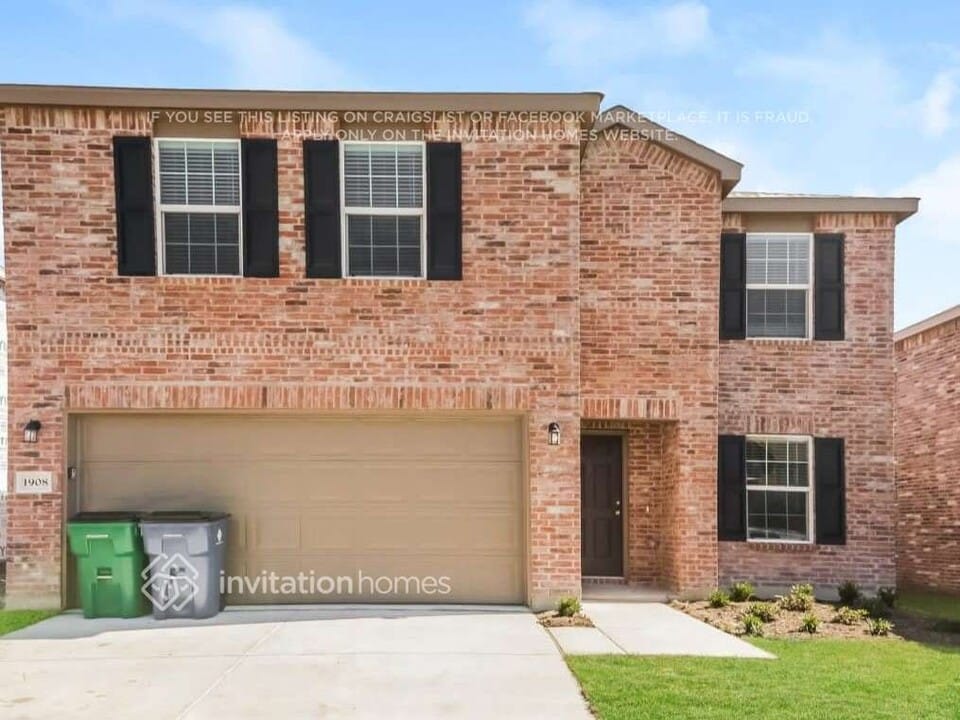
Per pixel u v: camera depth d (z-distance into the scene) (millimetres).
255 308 9867
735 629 9211
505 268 10031
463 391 9938
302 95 9875
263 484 10031
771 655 7902
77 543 9258
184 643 8164
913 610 11227
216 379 9797
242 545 9984
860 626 9555
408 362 9930
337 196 9969
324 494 10078
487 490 10148
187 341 9805
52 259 9750
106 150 9812
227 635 8492
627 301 11156
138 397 9734
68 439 9789
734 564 12039
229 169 10008
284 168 9945
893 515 12125
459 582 10094
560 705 6242
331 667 7281
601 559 12242
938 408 14711
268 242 9898
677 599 10969
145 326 9789
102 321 9766
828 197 12250
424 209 10047
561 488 9938
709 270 11203
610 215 11195
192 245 9961
